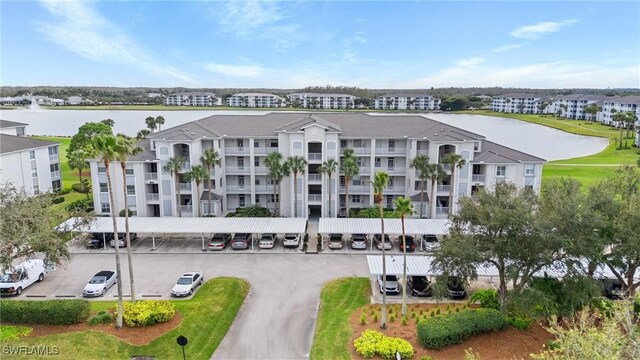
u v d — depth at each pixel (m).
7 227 30.20
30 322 30.00
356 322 32.19
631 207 29.81
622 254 29.45
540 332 29.45
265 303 36.56
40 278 40.50
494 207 28.66
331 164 55.78
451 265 29.44
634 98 181.12
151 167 57.69
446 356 26.89
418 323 29.27
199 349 28.91
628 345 17.75
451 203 55.53
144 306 31.58
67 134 156.25
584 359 16.97
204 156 56.88
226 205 63.59
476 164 56.44
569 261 28.17
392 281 38.59
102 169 56.50
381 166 62.34
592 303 30.22
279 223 50.81
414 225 50.22
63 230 35.12
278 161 56.22
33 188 66.75
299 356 28.78
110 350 27.45
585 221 27.55
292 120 67.94
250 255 47.53
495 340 28.45
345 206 61.25
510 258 28.61
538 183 56.16
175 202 57.31
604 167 95.25
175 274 42.38
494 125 192.75
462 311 30.52
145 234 54.03
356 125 64.50
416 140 58.84
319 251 48.66
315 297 37.75
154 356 27.59
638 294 26.64
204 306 34.19
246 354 28.94
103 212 57.34
